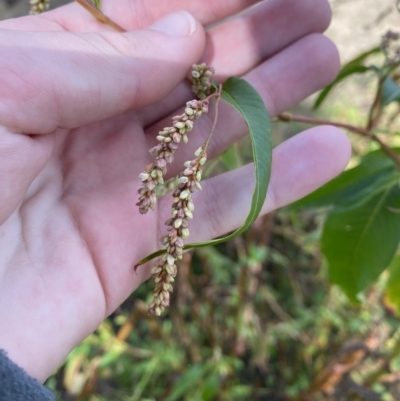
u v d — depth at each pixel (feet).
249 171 0.39
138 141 0.41
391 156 0.37
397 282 0.47
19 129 0.29
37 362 0.32
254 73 0.42
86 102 0.31
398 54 0.35
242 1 0.41
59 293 0.34
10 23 0.37
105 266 0.36
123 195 0.38
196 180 0.27
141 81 0.33
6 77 0.28
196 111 0.29
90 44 0.31
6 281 0.33
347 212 0.40
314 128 0.37
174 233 0.27
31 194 0.36
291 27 0.42
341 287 0.42
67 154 0.39
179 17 0.35
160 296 0.28
